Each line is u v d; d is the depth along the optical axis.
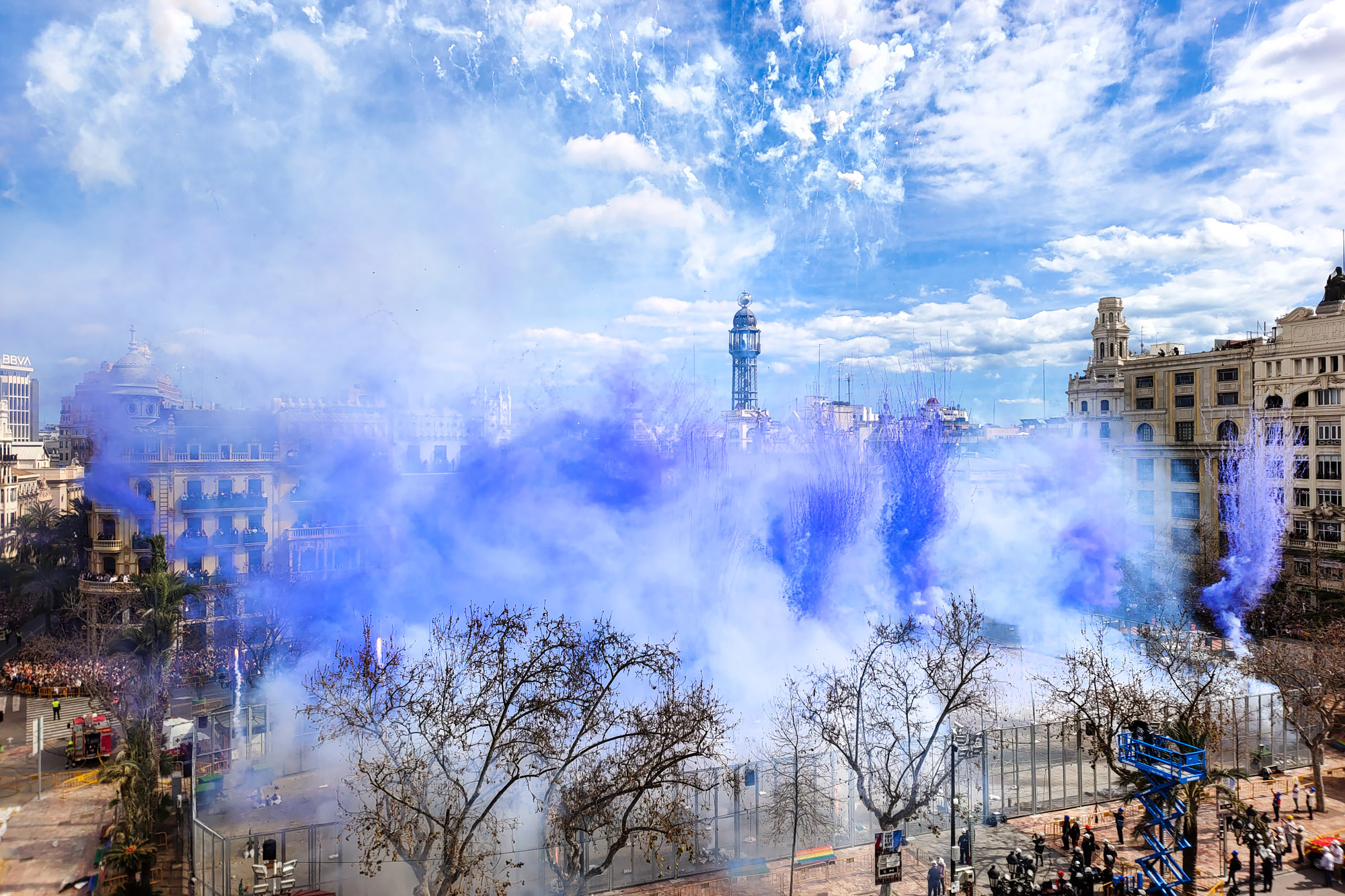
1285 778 50.53
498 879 37.91
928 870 39.31
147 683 56.06
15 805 48.69
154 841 42.19
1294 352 84.56
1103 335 109.81
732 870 39.12
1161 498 97.50
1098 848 41.31
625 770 35.66
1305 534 83.06
